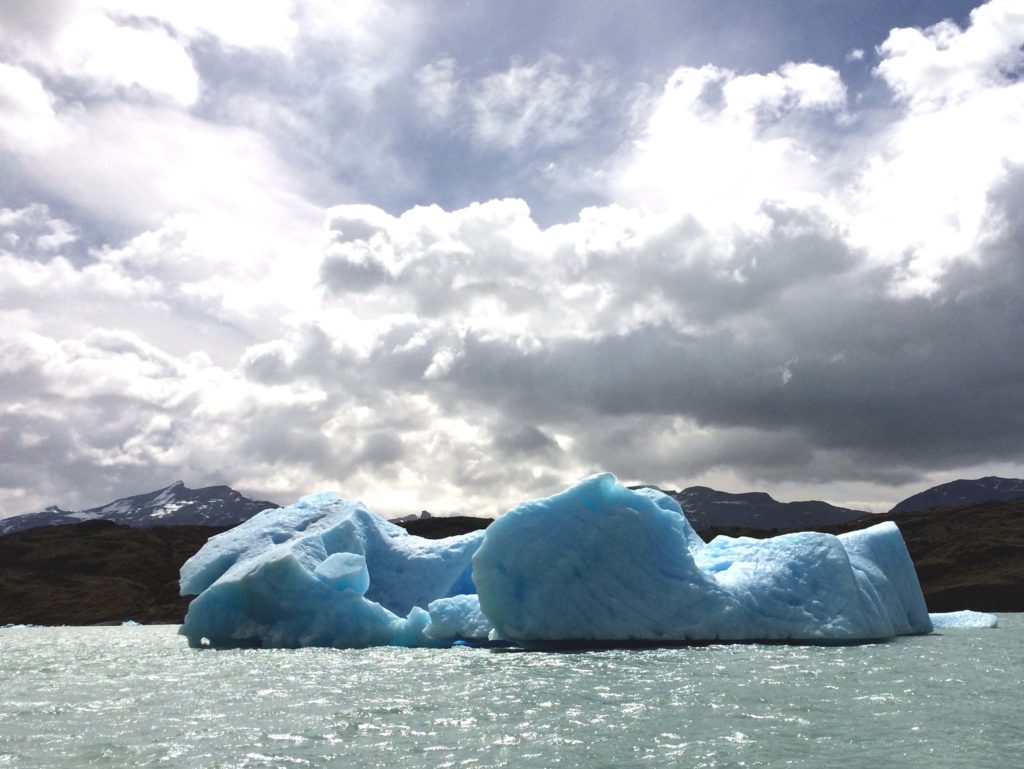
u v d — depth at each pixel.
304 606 24.95
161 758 9.42
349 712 12.20
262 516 31.80
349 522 29.39
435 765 8.84
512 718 11.45
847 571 22.98
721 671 16.20
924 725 10.65
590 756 9.14
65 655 26.20
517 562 21.95
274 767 8.88
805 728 10.52
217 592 25.94
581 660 18.58
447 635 23.36
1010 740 9.73
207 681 16.64
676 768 8.57
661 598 21.80
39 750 9.92
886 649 20.52
